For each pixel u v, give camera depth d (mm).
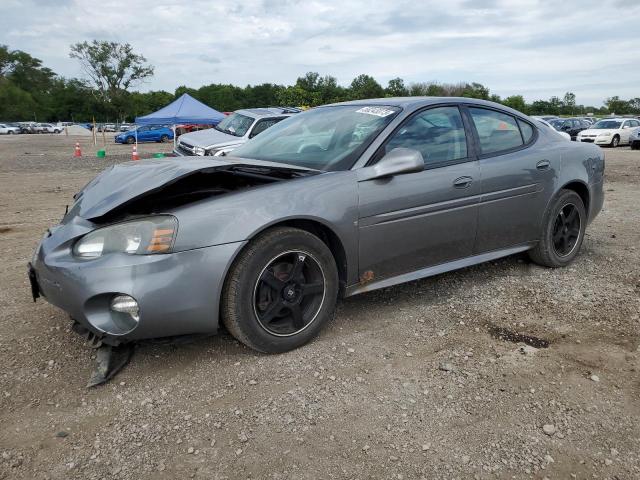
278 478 2029
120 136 33094
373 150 3279
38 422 2361
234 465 2098
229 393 2582
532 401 2520
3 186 10680
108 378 2676
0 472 2057
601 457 2150
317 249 2957
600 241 5344
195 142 11797
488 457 2150
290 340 2949
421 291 3908
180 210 2664
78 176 12953
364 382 2684
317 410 2449
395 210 3252
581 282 4090
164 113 20484
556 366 2834
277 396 2557
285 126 4137
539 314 3500
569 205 4367
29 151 24891
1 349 2982
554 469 2084
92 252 2631
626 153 19625
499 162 3820
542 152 4152
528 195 3996
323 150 3447
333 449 2191
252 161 3312
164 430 2309
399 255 3357
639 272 4320
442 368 2811
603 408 2467
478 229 3738
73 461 2121
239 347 3029
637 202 7797
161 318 2578
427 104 3650
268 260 2789
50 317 3416
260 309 2846
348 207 3057
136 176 2973
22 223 6641
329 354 2963
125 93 79125
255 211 2752
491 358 2920
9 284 4086
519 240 4082
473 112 3896
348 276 3172
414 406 2484
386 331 3252
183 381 2684
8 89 98938
